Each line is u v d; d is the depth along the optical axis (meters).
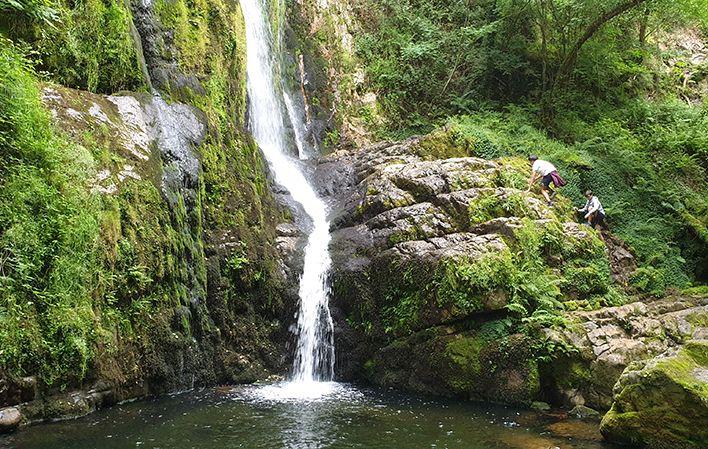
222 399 9.63
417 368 11.23
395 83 21.52
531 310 11.14
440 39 21.84
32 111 8.30
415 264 11.80
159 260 9.74
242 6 16.56
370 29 22.92
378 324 12.09
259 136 16.53
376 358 11.89
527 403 10.09
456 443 7.66
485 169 14.29
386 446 7.43
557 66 20.75
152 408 8.77
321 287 12.69
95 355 8.34
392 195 13.73
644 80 23.30
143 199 9.73
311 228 14.14
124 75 11.31
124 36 11.39
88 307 8.29
